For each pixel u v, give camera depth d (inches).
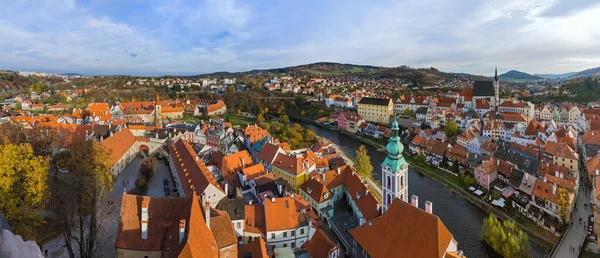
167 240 2007.9
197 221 2016.5
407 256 2234.3
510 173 4640.8
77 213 2876.5
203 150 5871.1
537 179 4124.0
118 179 4424.2
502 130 7431.1
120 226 2044.8
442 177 5423.2
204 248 1920.5
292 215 3073.3
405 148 7317.9
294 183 4510.3
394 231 2390.5
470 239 3560.5
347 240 3206.2
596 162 4901.6
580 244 3366.1
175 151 4832.7
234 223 2891.2
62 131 5497.1
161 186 4244.6
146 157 5615.2
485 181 4726.9
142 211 2032.5
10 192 2162.9
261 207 3107.8
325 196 3826.3
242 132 7268.7
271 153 5118.1
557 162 5300.2
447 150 6058.1
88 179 3166.8
